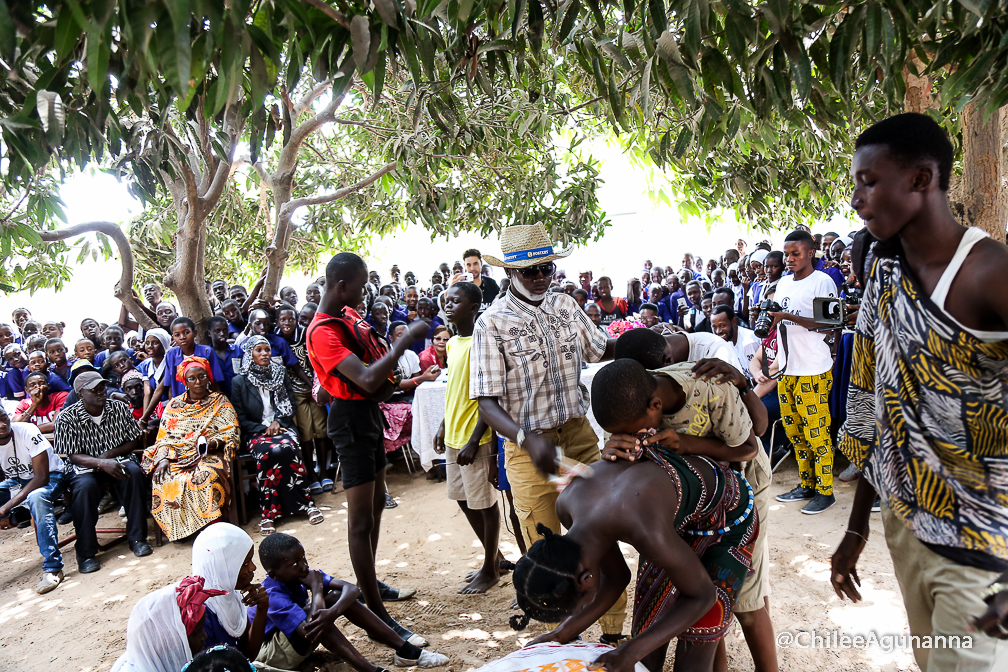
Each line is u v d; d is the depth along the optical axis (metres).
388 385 3.21
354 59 1.74
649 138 4.74
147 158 3.76
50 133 1.72
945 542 1.47
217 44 1.44
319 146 9.20
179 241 6.25
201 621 2.51
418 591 3.88
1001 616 1.34
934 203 1.42
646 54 2.46
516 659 1.61
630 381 1.84
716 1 2.39
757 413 2.22
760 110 2.52
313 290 7.17
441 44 2.32
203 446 5.05
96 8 1.26
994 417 1.41
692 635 1.90
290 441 5.31
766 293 5.50
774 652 2.42
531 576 1.62
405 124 6.82
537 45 2.39
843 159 5.57
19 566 4.91
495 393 2.88
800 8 2.39
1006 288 1.33
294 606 2.98
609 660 1.55
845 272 5.84
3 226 4.50
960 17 2.32
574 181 7.42
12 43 1.39
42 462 4.70
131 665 2.40
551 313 3.01
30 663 3.48
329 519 5.27
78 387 4.98
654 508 1.73
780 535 4.15
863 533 1.86
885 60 2.28
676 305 8.34
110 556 4.95
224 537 2.74
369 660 3.18
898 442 1.54
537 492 2.89
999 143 3.33
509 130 6.42
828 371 4.29
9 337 7.79
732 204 6.39
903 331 1.49
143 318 6.70
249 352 5.70
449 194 7.25
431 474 6.00
